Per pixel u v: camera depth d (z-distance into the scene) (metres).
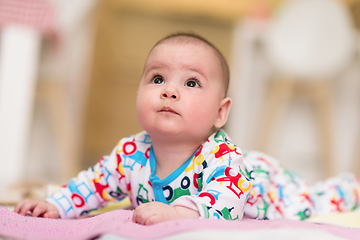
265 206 0.81
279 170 0.93
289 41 2.11
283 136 2.35
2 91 1.62
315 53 2.10
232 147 0.71
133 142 0.78
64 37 1.84
